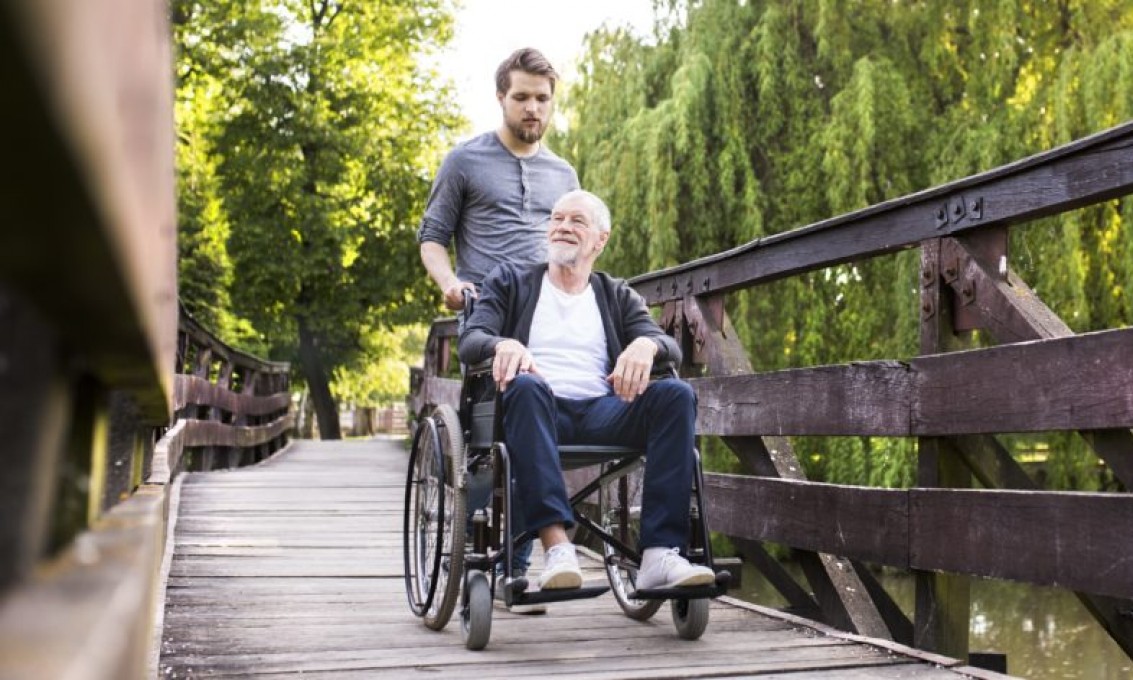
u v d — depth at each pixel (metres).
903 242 3.07
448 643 2.81
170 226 0.46
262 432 11.52
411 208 20.62
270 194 19.83
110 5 0.19
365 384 27.38
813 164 8.79
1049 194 2.52
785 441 3.81
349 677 2.40
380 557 4.30
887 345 8.12
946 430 2.80
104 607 0.24
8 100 0.15
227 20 19.39
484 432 2.85
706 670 2.49
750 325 8.77
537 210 3.65
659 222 8.97
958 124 8.44
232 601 3.38
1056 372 2.45
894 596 7.23
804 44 9.45
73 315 0.26
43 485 0.25
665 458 2.68
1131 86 7.20
